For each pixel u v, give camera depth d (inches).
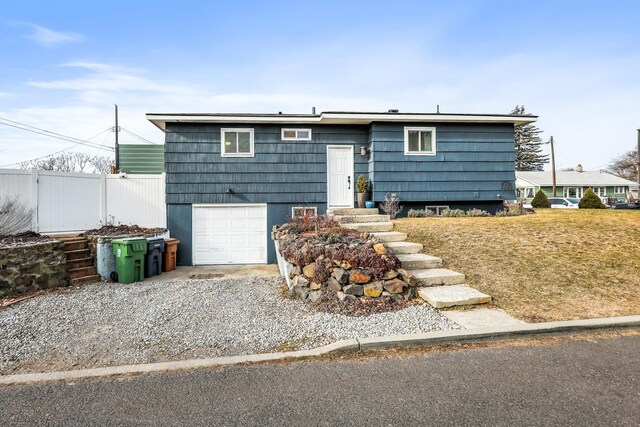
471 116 445.7
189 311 214.2
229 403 113.1
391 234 303.1
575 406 108.1
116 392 121.3
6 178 331.3
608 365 135.3
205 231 442.6
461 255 273.3
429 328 170.2
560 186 1566.2
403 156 449.1
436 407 108.8
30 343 167.0
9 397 119.0
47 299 246.8
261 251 450.3
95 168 1219.9
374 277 214.1
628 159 2133.4
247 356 147.9
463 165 459.2
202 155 441.1
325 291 215.3
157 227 437.1
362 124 459.8
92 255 328.2
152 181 438.3
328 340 161.8
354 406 110.3
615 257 270.7
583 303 199.5
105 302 238.4
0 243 282.2
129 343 166.2
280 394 118.3
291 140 452.4
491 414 104.6
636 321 174.4
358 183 441.1
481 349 152.9
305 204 453.4
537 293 214.8
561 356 143.9
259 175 448.8
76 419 105.6
